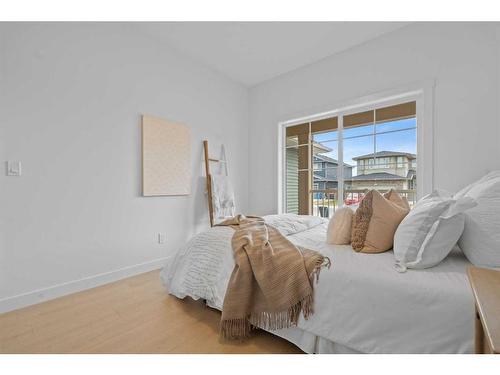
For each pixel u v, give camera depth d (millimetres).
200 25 2541
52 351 1373
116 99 2475
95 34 2326
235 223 2094
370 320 1101
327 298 1219
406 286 1043
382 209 1460
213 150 3430
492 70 2068
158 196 2836
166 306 1906
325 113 3145
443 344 944
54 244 2074
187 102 3115
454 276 1077
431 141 2330
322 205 3219
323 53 3004
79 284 2205
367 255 1394
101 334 1539
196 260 1804
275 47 2895
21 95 1908
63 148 2125
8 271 1856
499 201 1201
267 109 3697
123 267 2525
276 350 1373
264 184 3738
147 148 2693
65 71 2137
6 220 1850
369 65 2732
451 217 1157
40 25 2004
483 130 2104
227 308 1395
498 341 463
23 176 1921
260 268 1387
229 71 3459
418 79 2416
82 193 2238
